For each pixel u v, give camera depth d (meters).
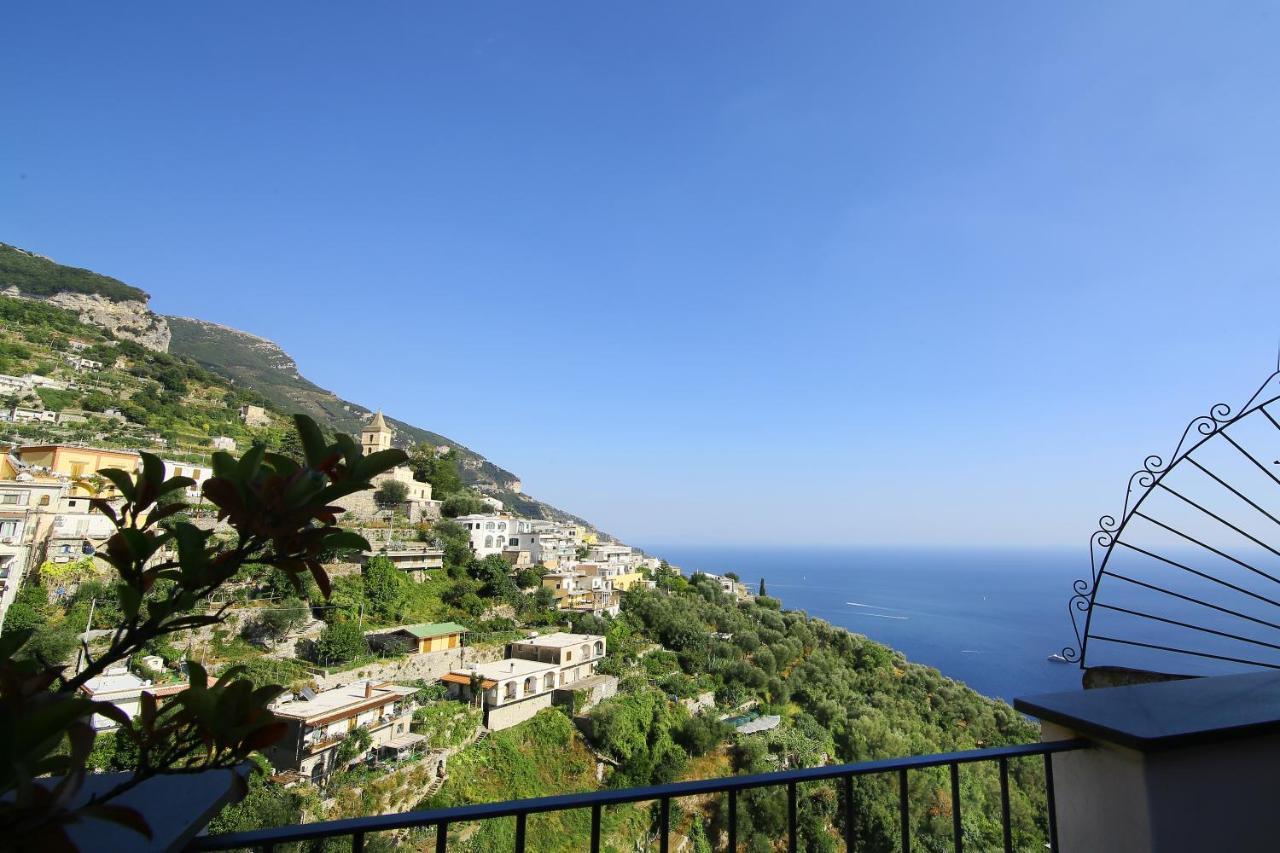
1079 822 2.04
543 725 26.09
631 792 1.63
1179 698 2.19
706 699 32.44
